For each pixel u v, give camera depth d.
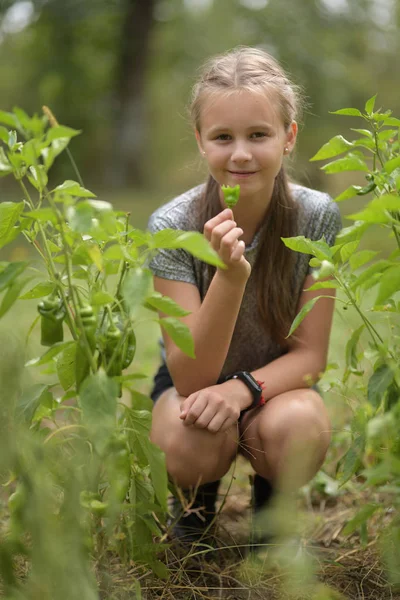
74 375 1.53
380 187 1.60
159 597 1.63
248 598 1.66
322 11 18.02
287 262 2.03
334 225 2.10
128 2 16.88
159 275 2.02
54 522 1.28
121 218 1.56
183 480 1.91
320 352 2.04
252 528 1.86
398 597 1.67
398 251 1.58
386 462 1.31
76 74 17.80
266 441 1.83
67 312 1.43
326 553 1.91
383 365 1.50
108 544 1.53
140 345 3.90
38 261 1.44
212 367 1.85
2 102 19.92
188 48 19.23
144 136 17.59
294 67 16.83
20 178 1.41
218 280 1.75
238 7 17.86
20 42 19.12
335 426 2.51
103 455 1.36
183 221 2.07
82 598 1.23
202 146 2.05
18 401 1.48
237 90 1.85
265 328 2.08
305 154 17.59
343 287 1.55
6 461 1.23
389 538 1.53
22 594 1.29
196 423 1.81
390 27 19.55
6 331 1.38
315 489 2.33
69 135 1.25
